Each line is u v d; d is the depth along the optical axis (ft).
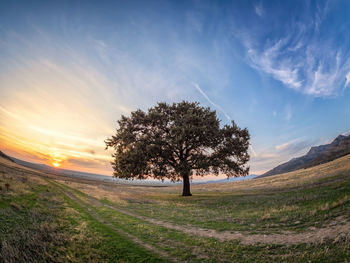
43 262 17.72
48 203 45.11
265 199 59.31
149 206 58.65
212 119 89.76
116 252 21.34
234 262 19.39
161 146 85.61
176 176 95.04
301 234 26.08
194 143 91.81
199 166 84.07
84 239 24.35
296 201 47.93
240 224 34.55
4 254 17.74
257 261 19.36
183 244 24.67
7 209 31.48
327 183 70.85
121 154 88.99
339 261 17.33
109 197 75.46
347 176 77.82
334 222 28.37
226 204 59.00
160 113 95.04
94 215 40.06
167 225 34.73
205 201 68.59
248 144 95.81
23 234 22.82
